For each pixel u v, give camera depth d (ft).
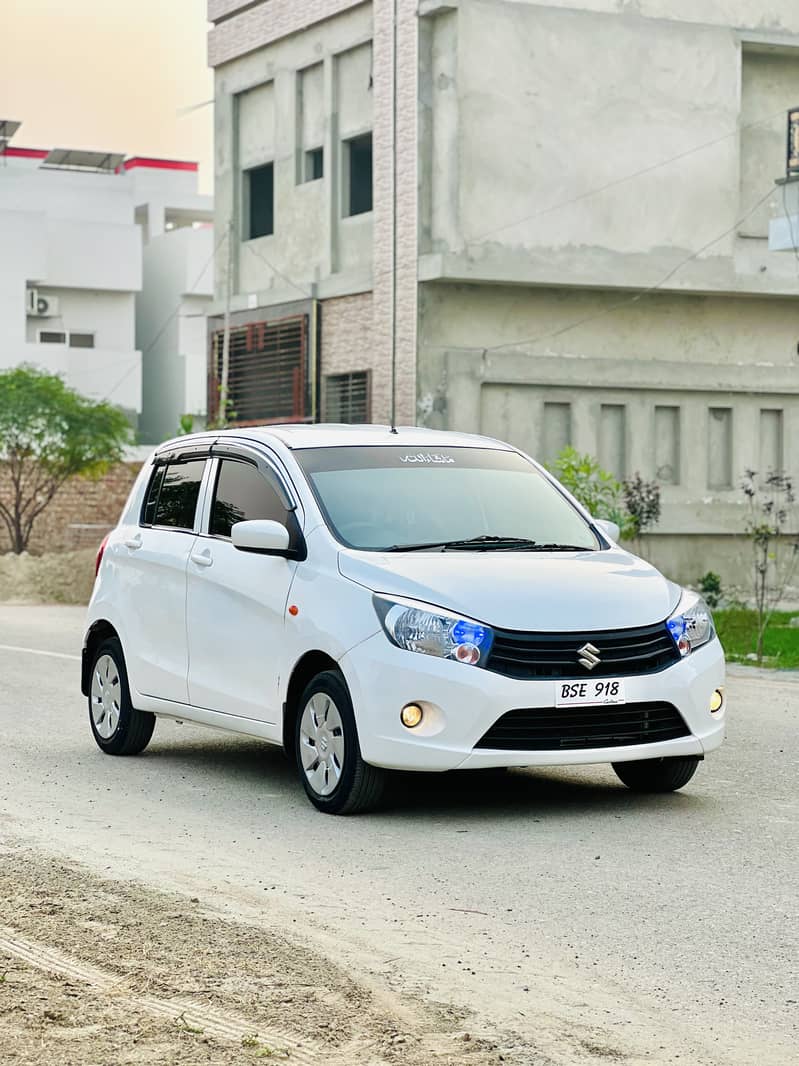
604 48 90.99
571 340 93.04
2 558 104.63
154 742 37.76
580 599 27.68
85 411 138.31
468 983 18.44
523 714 26.71
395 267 91.61
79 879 23.04
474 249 88.74
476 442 33.24
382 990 17.97
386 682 26.81
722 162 93.35
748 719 41.11
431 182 90.38
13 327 216.13
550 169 90.12
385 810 28.99
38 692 47.37
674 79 92.43
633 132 91.61
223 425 105.60
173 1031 16.02
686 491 95.20
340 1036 16.12
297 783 32.01
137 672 34.22
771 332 97.25
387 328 92.84
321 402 100.94
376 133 93.50
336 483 30.48
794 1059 16.02
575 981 18.62
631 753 27.45
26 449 137.39
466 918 21.56
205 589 31.81
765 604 85.46
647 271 91.86
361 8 96.53
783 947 20.16
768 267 94.48
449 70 89.10
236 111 110.22
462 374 90.63
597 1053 16.05
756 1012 17.52
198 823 27.89
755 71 95.71
